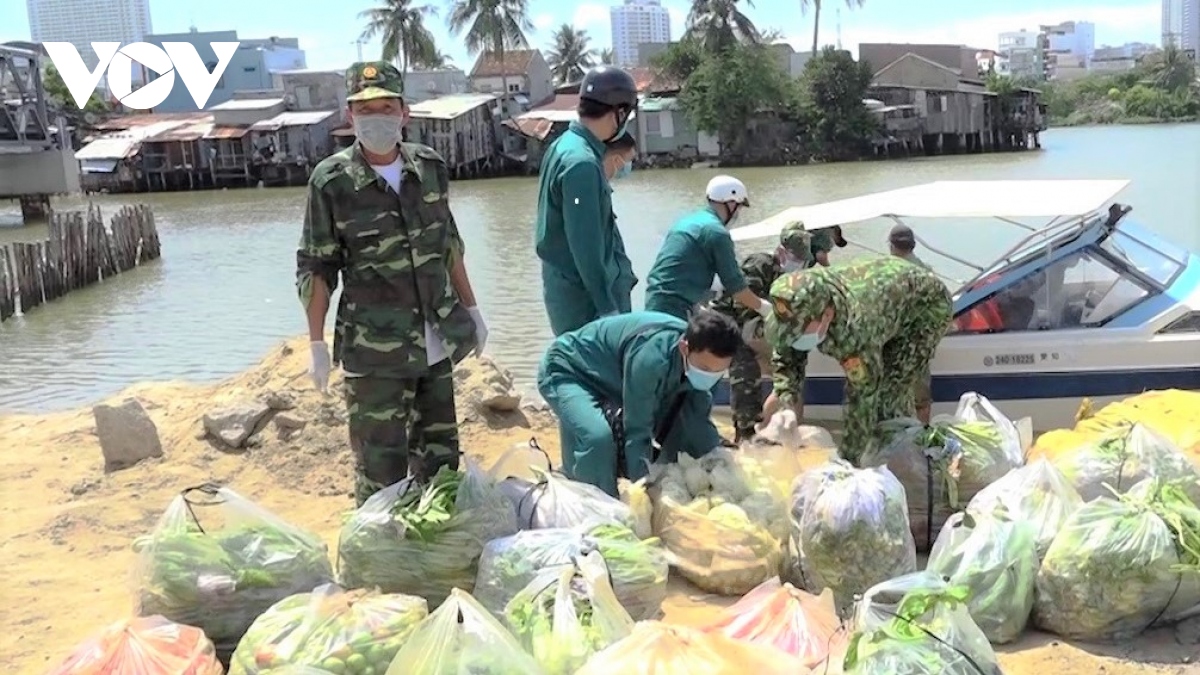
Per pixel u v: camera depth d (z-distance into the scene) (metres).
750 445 5.67
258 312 17.09
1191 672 3.97
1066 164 41.88
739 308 7.24
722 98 58.75
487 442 7.44
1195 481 4.89
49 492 6.86
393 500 4.59
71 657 3.69
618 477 5.21
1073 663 4.05
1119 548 4.13
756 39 62.00
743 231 8.25
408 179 4.89
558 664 3.53
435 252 4.98
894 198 8.07
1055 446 5.73
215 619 4.18
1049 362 6.97
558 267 5.87
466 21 68.50
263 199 49.91
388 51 70.88
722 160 60.62
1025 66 154.00
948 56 67.88
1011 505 4.57
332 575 4.53
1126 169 34.81
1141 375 6.89
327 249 4.89
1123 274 7.04
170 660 3.67
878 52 67.88
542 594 3.87
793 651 3.73
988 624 4.19
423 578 4.42
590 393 5.14
